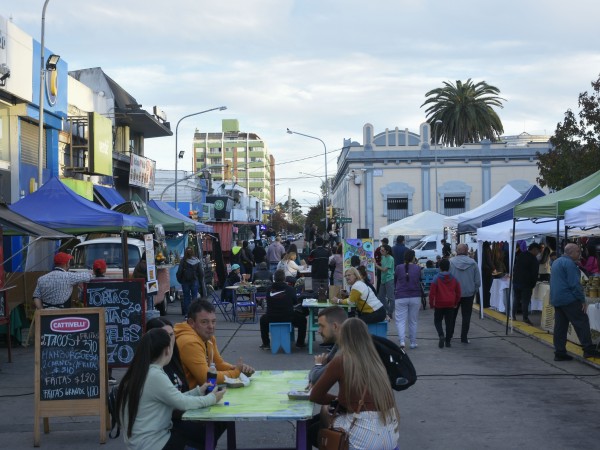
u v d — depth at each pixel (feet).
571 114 96.63
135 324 32.76
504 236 61.05
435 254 122.72
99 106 108.27
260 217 369.91
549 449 24.70
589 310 43.80
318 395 17.75
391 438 17.12
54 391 25.57
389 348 19.45
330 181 330.95
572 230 60.29
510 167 183.93
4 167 72.79
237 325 61.72
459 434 26.78
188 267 67.41
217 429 20.29
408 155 184.44
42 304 38.09
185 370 21.09
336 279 77.25
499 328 58.65
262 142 549.54
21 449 25.20
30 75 74.84
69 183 84.33
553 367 40.22
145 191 132.87
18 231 44.91
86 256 62.59
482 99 190.08
